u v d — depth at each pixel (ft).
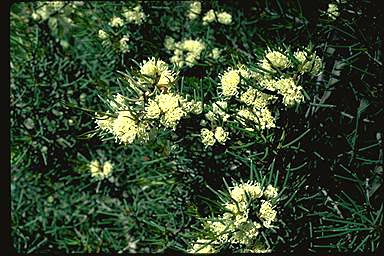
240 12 2.58
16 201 2.85
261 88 1.65
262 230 1.64
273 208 1.58
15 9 2.78
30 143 2.69
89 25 2.53
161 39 2.51
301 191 1.87
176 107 1.58
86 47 2.70
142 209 2.56
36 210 2.82
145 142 1.60
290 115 1.73
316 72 1.68
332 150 1.93
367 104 1.91
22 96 2.70
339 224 1.89
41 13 2.70
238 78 1.67
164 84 1.61
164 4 2.58
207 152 2.06
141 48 2.43
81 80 2.68
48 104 2.67
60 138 2.72
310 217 1.88
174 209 2.33
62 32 2.78
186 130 1.78
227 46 2.37
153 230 2.20
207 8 2.53
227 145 1.78
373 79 1.98
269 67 1.68
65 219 2.80
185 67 2.22
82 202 2.77
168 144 2.13
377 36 1.94
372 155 2.06
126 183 2.68
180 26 2.63
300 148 1.81
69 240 2.64
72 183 2.76
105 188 2.68
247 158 1.78
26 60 2.69
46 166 2.74
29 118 2.76
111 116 1.58
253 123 1.66
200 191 2.09
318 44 2.01
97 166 2.60
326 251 1.92
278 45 1.99
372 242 1.78
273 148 1.71
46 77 2.71
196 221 2.12
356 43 1.94
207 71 2.11
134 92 1.64
